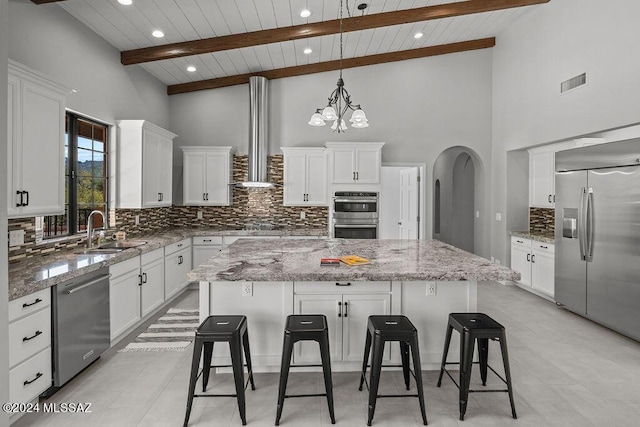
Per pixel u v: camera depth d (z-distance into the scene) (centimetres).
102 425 228
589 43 423
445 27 548
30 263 301
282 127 626
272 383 277
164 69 538
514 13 535
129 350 340
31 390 236
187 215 629
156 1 363
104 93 430
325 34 464
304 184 598
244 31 453
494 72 626
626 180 357
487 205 637
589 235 400
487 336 234
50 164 294
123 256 350
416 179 627
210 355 264
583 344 354
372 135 626
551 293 479
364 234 580
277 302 284
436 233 880
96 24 395
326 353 229
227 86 624
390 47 588
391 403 253
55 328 256
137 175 455
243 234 561
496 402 255
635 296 348
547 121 495
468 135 631
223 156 598
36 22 325
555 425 230
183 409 245
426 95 628
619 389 272
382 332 228
